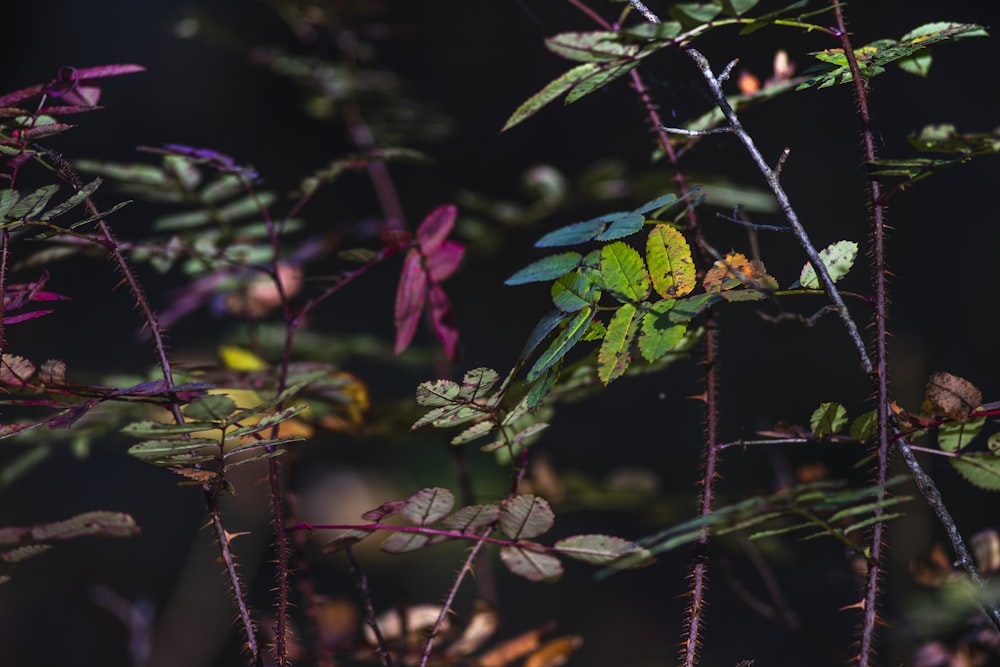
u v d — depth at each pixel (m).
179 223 1.76
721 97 1.57
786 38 5.55
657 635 4.07
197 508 5.10
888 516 1.53
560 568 1.59
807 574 3.67
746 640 3.73
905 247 6.04
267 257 1.84
